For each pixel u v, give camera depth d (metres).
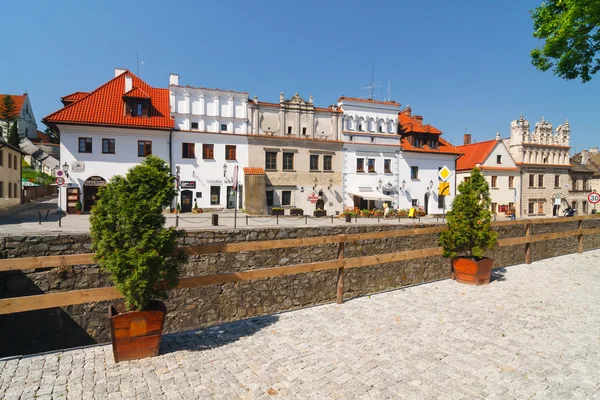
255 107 33.44
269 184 33.69
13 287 8.63
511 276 11.60
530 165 46.22
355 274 13.64
